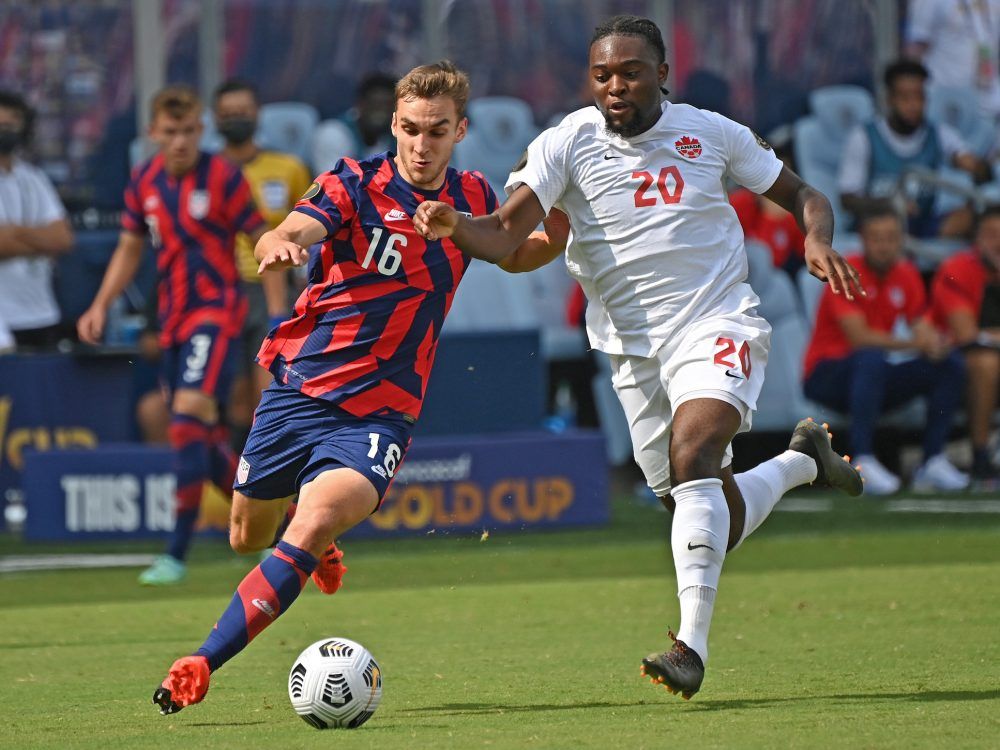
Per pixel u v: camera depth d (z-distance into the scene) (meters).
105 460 35.72
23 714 16.05
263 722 15.26
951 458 47.25
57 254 41.03
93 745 13.84
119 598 27.86
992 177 50.22
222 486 30.34
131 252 30.31
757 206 46.41
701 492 16.22
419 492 35.88
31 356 37.56
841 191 47.44
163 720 15.49
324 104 49.41
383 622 24.17
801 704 15.51
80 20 46.59
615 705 15.87
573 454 36.72
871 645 20.16
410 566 31.83
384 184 16.62
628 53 16.78
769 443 46.31
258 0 48.56
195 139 29.14
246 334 33.41
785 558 31.81
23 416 37.62
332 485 15.88
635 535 35.75
